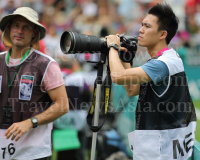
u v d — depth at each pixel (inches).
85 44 266.4
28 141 300.2
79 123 506.3
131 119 465.1
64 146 470.9
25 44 297.4
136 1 1298.0
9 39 320.2
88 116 297.1
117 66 262.8
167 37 277.6
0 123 299.0
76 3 1268.5
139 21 1206.9
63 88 300.8
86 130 506.6
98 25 1113.4
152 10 276.1
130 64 311.6
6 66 299.4
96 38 276.1
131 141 283.0
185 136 271.0
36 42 314.3
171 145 263.6
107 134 486.0
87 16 1170.0
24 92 293.6
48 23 1114.7
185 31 1192.2
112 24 1194.0
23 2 1195.3
